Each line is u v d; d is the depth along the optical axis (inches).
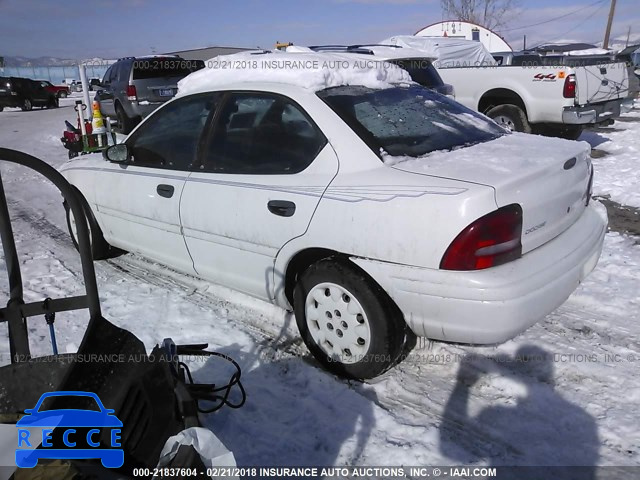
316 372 131.2
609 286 170.7
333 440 110.3
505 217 106.1
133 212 172.2
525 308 106.5
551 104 356.8
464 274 105.5
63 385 77.0
